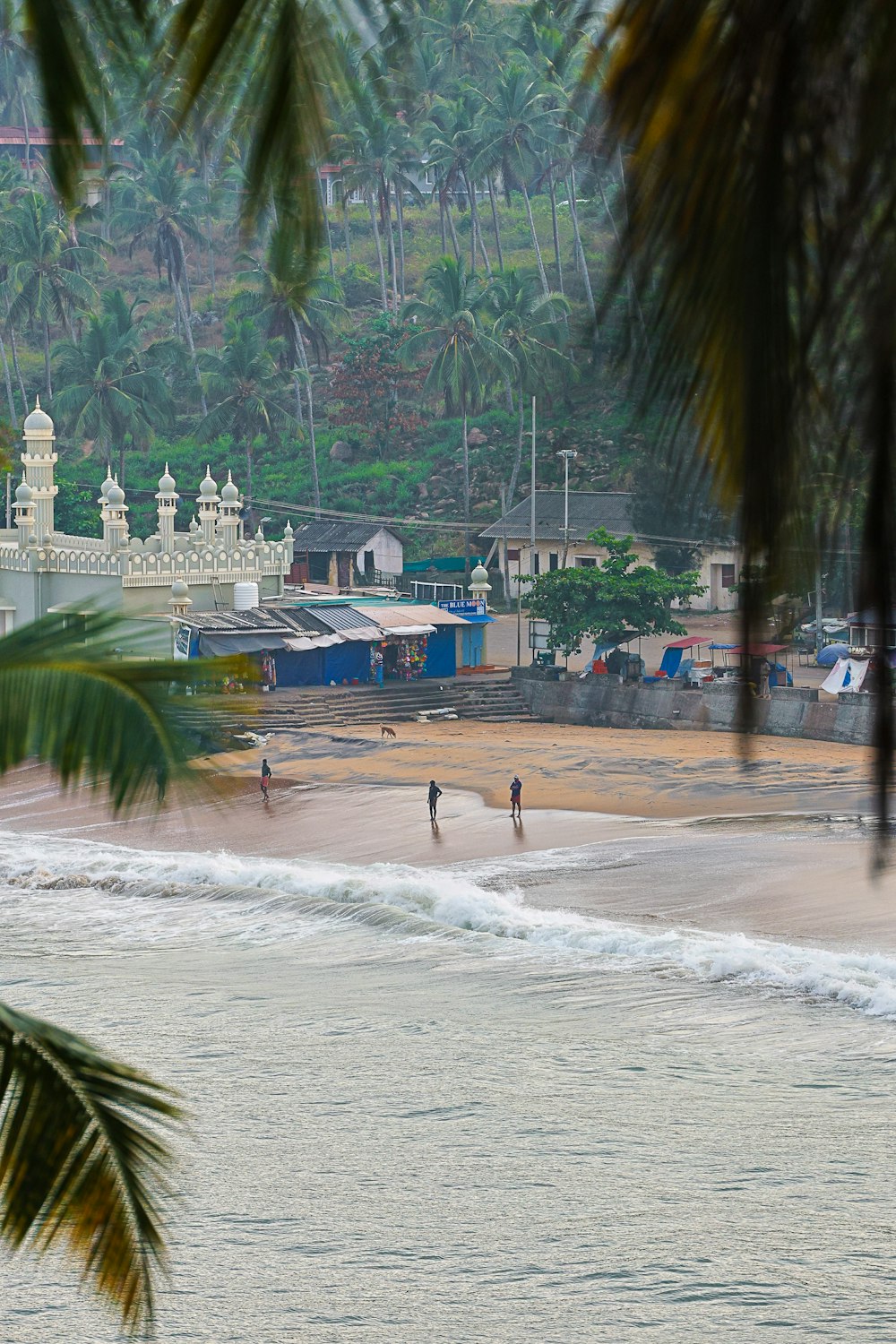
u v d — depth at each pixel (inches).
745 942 3186.5
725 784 4579.2
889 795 124.2
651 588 5890.8
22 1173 563.5
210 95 146.7
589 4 126.3
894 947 3102.9
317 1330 1717.5
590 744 5285.4
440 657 6348.4
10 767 499.2
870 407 119.1
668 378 124.1
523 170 7716.5
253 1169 2177.7
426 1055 2647.6
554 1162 2188.7
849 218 119.6
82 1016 2888.8
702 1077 2519.7
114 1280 570.3
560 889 3703.3
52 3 144.2
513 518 7746.1
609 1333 1697.8
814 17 119.7
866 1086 2453.2
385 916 3565.5
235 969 3235.7
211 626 5777.6
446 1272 1857.8
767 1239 1909.4
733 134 122.2
